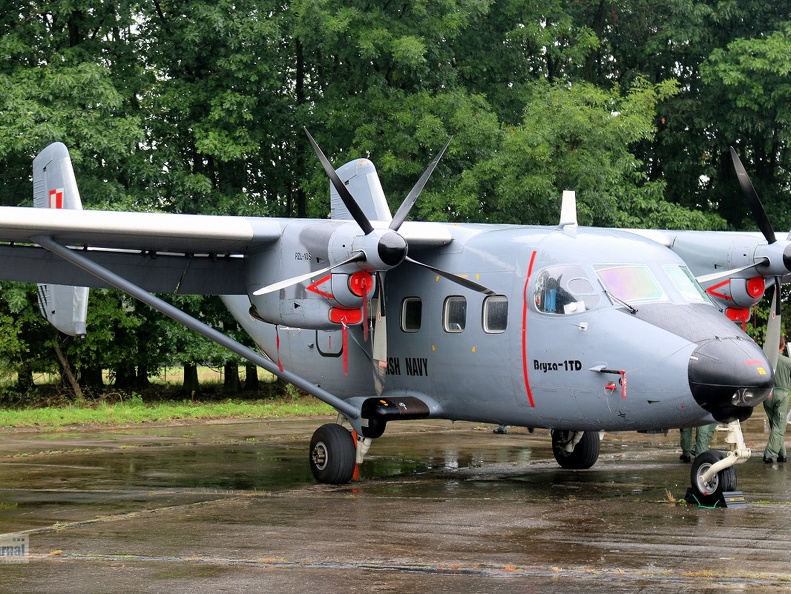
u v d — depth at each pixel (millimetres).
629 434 18688
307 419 21938
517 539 8539
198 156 27312
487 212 25062
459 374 12227
